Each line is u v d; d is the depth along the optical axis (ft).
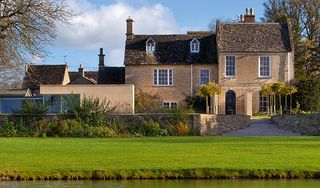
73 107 141.38
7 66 92.94
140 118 139.44
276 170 70.79
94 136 135.33
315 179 69.51
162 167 72.64
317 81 181.06
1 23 85.46
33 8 86.99
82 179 70.33
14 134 138.41
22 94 188.85
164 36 200.95
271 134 142.82
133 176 70.44
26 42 87.61
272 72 189.06
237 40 192.03
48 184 67.41
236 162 76.23
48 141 116.16
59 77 236.84
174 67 193.06
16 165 75.20
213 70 192.85
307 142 106.83
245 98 188.44
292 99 182.39
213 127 142.10
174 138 124.16
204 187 65.05
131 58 194.70
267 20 232.73
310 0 222.28
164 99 192.44
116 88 171.94
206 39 199.31
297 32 219.82
